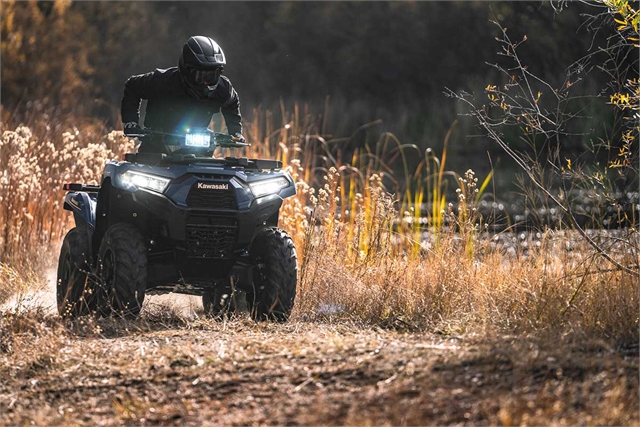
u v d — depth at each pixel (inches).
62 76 2078.0
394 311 559.5
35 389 403.2
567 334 429.1
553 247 653.9
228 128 582.6
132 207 546.9
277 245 542.0
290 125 946.1
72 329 502.0
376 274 634.2
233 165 550.3
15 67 1998.0
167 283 547.2
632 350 405.1
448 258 622.5
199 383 383.6
